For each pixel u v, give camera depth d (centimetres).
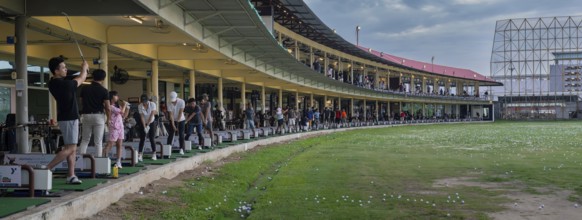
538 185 1156
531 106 9506
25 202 692
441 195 1040
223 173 1318
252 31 1702
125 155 1145
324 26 4044
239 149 1964
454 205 936
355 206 930
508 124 6781
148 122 1249
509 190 1094
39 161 925
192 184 1098
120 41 1505
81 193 763
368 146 2508
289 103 5038
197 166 1397
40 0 1095
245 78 3297
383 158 1830
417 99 7169
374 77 7019
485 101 8975
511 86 9638
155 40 1515
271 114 4250
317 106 5984
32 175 739
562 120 8550
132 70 2194
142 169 1070
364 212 875
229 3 1303
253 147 2236
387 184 1189
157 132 1811
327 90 4647
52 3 1093
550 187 1127
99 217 752
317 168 1513
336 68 5544
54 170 927
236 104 4194
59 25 1244
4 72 1756
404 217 841
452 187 1142
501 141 2839
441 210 893
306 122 3747
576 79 9225
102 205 795
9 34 1337
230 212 920
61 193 757
